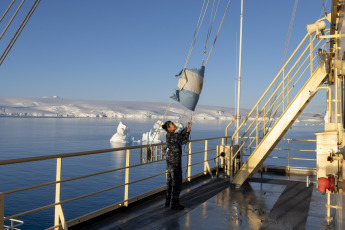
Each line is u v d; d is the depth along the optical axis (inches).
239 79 365.7
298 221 182.5
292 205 217.3
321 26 235.1
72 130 7770.7
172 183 209.3
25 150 3688.5
